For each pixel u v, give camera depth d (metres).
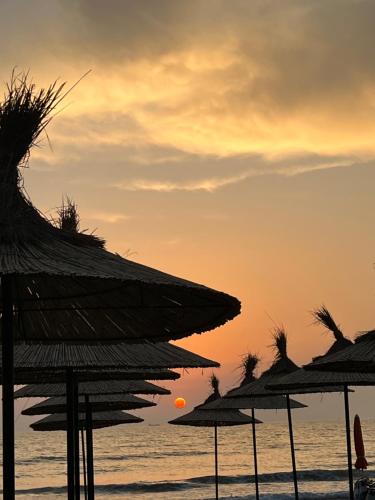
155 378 10.55
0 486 37.62
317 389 14.39
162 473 56.50
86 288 5.30
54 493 42.75
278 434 116.12
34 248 4.30
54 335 5.85
